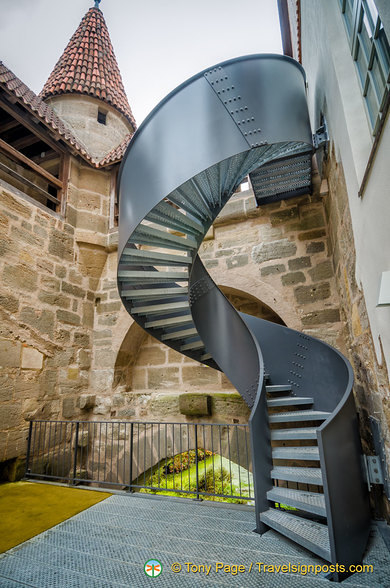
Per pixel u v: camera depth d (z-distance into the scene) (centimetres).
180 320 401
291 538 210
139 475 496
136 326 562
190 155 275
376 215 182
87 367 560
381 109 151
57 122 570
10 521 274
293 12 443
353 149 220
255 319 405
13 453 414
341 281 356
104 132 750
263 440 261
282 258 469
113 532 249
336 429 209
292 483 402
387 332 185
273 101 287
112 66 842
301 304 441
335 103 264
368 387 261
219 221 513
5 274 443
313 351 358
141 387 577
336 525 185
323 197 450
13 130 580
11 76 500
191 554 211
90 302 587
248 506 295
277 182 429
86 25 867
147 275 347
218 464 604
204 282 388
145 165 300
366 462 241
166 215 308
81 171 621
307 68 426
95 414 541
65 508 304
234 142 270
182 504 309
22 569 198
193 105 287
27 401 447
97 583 182
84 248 586
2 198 455
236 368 371
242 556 205
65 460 489
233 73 288
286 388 355
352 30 226
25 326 461
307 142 299
